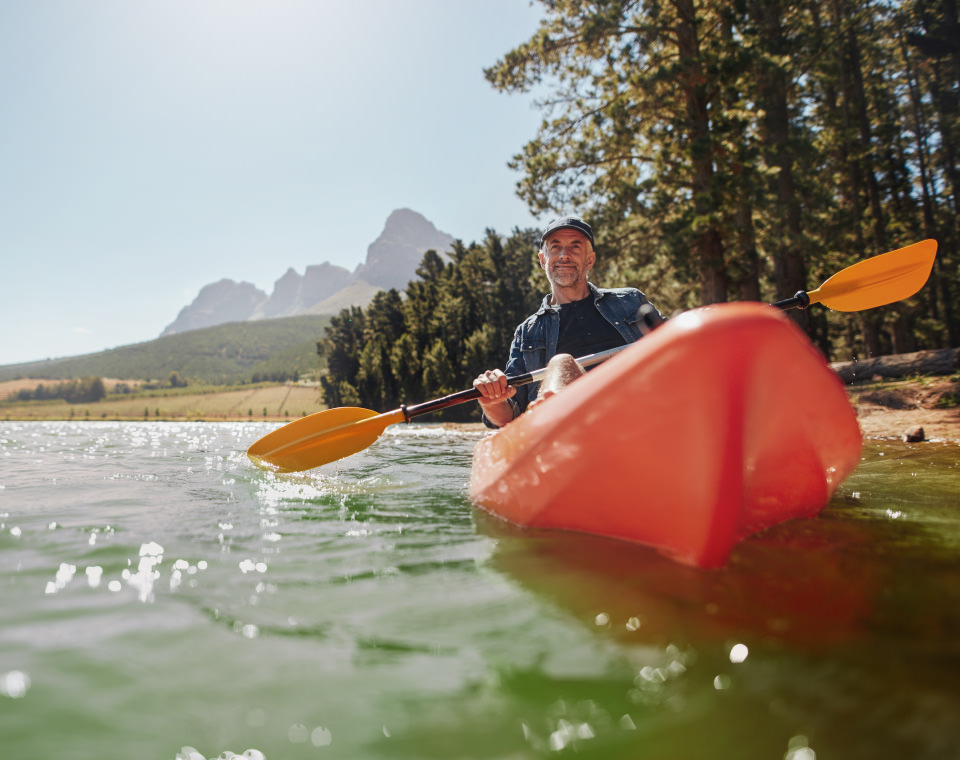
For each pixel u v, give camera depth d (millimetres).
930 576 1560
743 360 1593
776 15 15477
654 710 958
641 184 14484
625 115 13164
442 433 11141
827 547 1864
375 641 1232
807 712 932
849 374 11852
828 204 16547
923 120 23234
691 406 1647
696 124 12805
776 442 1869
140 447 7566
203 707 984
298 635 1265
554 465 2100
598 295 3959
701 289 13562
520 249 44875
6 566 1769
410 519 2451
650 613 1346
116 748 870
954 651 1110
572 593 1493
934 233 23047
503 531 2211
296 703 998
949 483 3078
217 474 4031
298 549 1957
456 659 1148
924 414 7062
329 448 3895
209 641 1232
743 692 999
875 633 1203
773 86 14117
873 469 3582
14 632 1277
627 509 1926
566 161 15023
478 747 874
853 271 3631
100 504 2822
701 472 1668
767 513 2061
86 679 1073
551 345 3979
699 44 13828
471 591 1529
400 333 57531
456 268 52906
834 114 19031
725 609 1354
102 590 1553
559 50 14539
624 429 1817
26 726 923
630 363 1773
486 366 38188
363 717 955
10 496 3080
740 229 13117
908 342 20984
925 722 886
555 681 1059
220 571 1716
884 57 21625
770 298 21531
